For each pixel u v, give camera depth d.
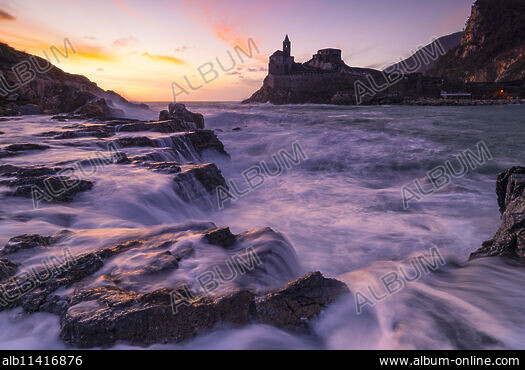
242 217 8.78
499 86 114.12
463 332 3.24
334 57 146.00
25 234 4.59
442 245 6.49
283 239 5.09
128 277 3.55
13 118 21.77
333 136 22.52
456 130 25.98
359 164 15.57
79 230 5.04
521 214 5.14
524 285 4.13
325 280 3.86
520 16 197.50
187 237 4.70
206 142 16.48
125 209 6.91
